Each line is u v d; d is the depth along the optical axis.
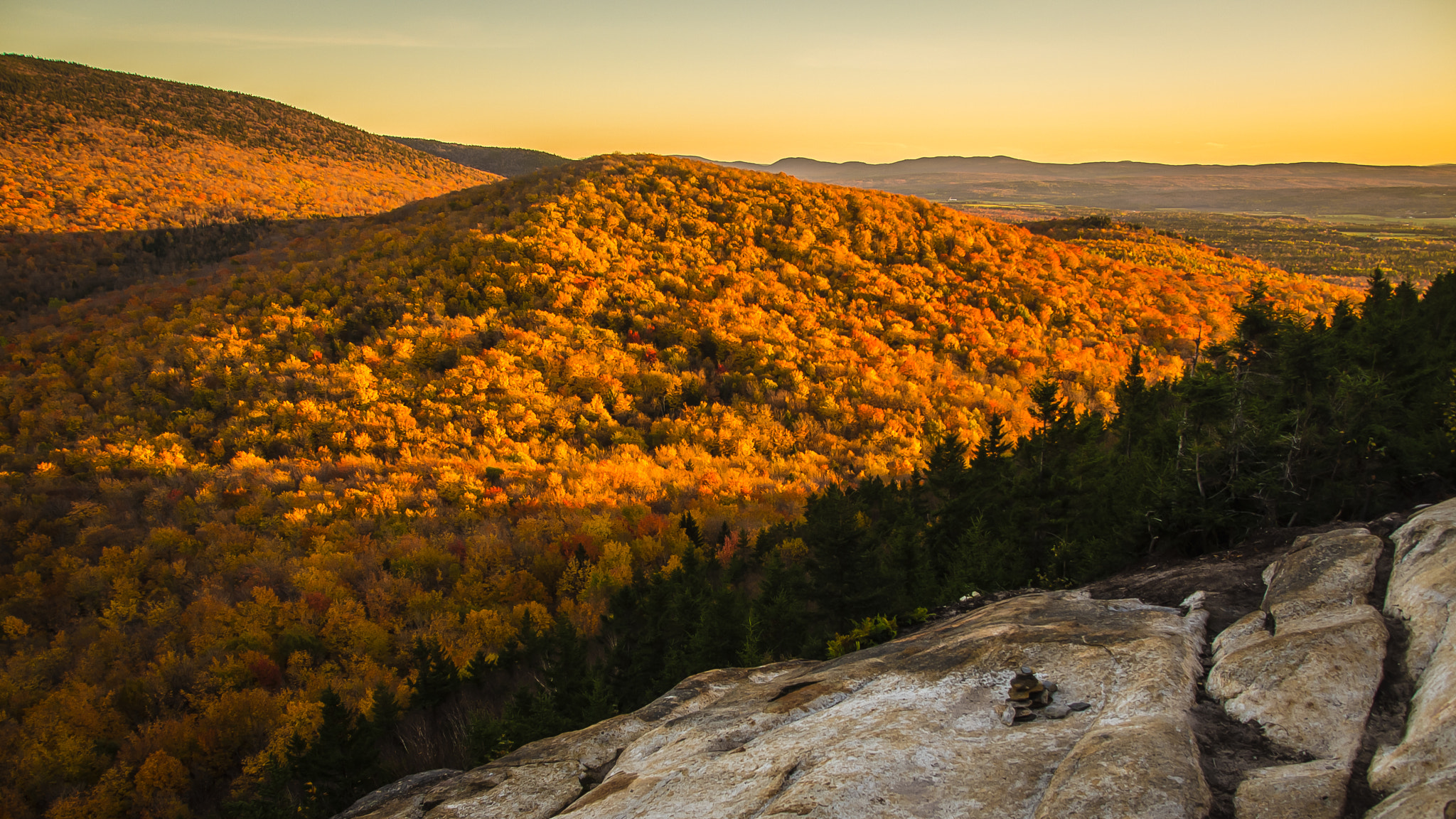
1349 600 7.75
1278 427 13.95
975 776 5.84
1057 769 5.54
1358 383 13.47
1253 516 13.52
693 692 10.78
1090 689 7.23
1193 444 14.79
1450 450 12.57
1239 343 22.86
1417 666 6.16
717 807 6.38
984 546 20.25
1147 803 4.76
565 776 8.95
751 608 21.84
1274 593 8.58
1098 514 19.95
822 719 7.86
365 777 19.31
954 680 8.02
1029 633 8.76
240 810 19.23
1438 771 4.54
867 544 22.73
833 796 5.66
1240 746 5.90
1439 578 6.88
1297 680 6.33
